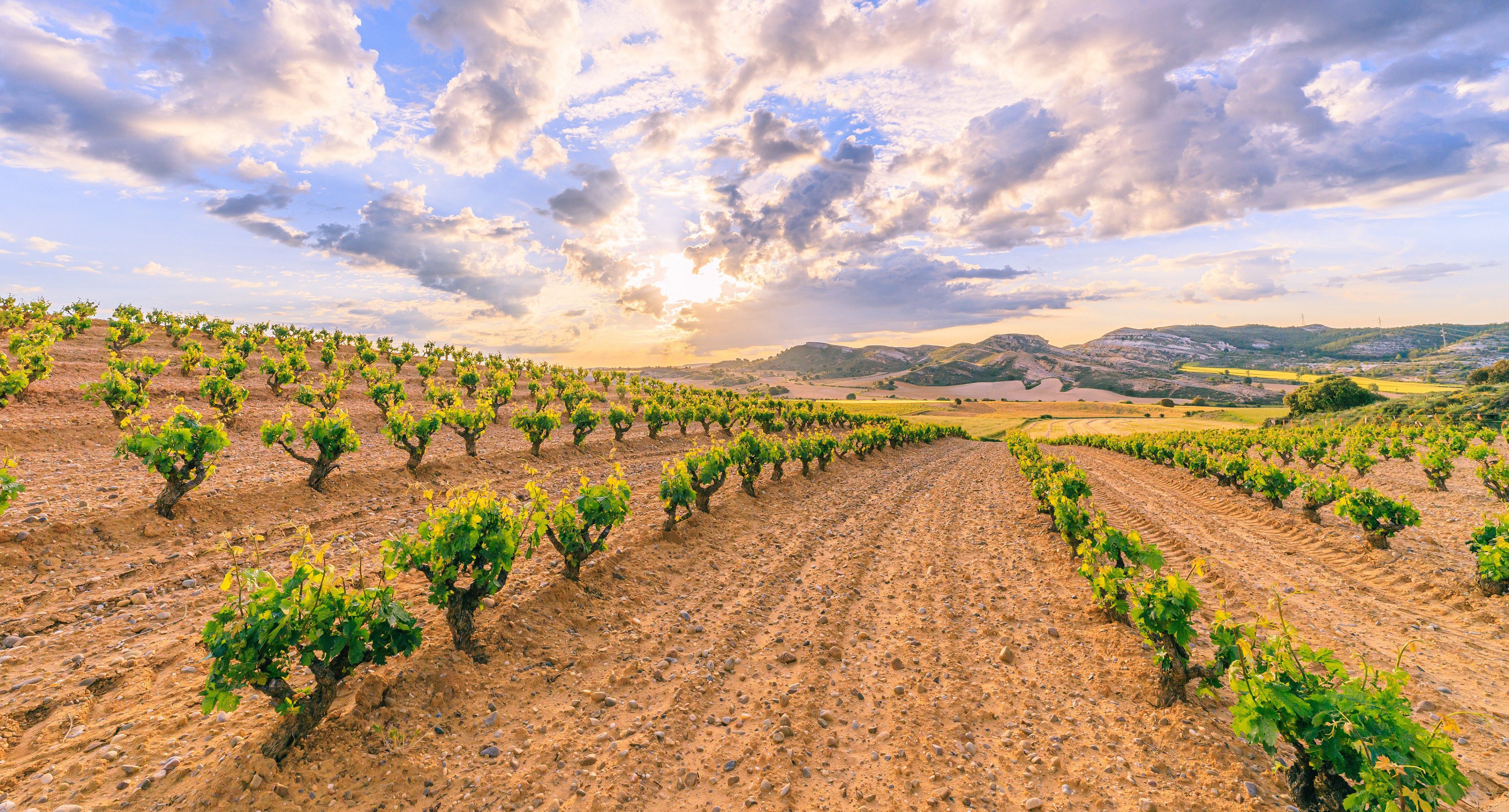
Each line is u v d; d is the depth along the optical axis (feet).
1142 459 136.98
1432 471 69.36
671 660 25.52
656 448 88.94
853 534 51.11
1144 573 39.60
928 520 59.31
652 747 18.90
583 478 32.83
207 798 14.33
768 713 21.49
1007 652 26.58
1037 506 62.95
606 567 34.04
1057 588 37.22
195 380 77.25
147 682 19.45
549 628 26.13
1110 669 25.17
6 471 24.35
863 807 16.44
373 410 82.07
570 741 18.94
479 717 19.56
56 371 70.23
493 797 16.06
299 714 16.34
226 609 15.24
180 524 32.14
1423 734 12.84
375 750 16.96
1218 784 16.93
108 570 26.76
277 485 39.70
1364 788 13.08
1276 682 15.33
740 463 57.98
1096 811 16.20
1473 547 34.73
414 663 21.01
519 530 24.09
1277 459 123.75
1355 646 28.09
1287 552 46.50
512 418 65.82
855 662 26.16
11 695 17.87
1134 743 19.49
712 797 16.92
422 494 45.83
